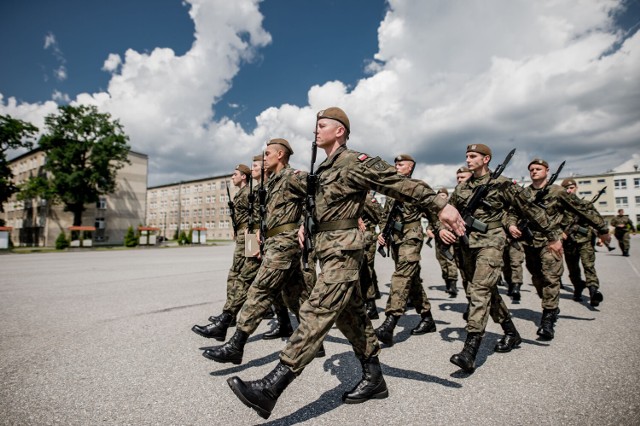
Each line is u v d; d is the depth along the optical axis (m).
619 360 2.81
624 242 13.34
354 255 2.04
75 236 38.47
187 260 15.28
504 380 2.50
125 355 3.07
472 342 2.62
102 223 46.19
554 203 4.32
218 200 70.00
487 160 3.53
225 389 2.41
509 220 4.04
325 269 2.03
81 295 6.08
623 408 2.04
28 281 8.06
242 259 3.84
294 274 3.24
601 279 7.32
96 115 38.41
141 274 9.52
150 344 3.37
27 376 2.61
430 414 2.03
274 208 2.97
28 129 36.16
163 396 2.29
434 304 5.36
